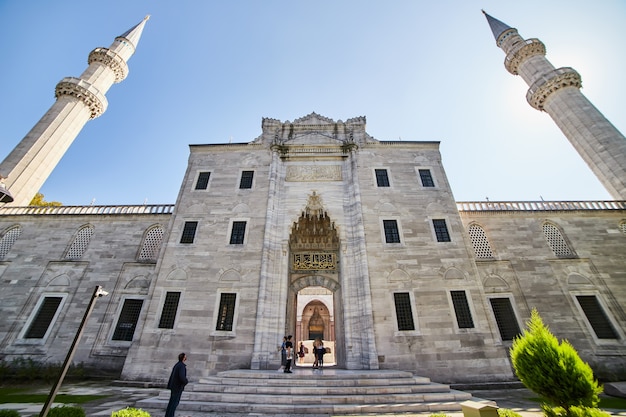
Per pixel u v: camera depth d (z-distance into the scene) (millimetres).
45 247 23469
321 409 10445
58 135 31406
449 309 17625
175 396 8406
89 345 19781
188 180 22797
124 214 24547
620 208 23984
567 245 22562
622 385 13680
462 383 15688
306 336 40031
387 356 16422
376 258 19250
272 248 19781
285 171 22984
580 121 31156
